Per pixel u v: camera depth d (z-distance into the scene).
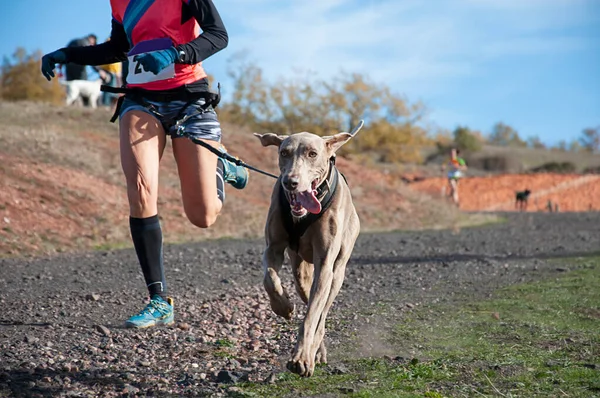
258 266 10.15
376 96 29.56
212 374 4.52
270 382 4.34
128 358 4.89
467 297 7.73
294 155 4.61
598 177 43.28
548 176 43.09
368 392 4.08
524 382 4.34
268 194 19.55
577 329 6.02
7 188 13.56
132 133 5.32
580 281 8.73
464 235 16.83
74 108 22.25
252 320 6.32
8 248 11.37
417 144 31.27
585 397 4.04
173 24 5.29
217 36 5.24
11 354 4.85
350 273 9.64
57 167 15.73
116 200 15.27
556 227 19.91
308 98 28.45
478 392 4.12
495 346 5.38
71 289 7.87
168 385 4.27
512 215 27.33
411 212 21.44
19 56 35.50
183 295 7.50
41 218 12.99
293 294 7.86
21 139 16.73
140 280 8.62
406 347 5.38
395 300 7.50
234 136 23.39
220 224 16.03
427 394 4.05
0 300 7.08
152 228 5.57
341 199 4.77
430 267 10.32
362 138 29.55
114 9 5.45
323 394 4.09
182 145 5.43
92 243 12.77
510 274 9.57
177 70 5.32
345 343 5.51
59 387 4.15
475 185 41.41
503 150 64.88
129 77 5.36
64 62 5.58
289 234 4.65
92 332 5.62
